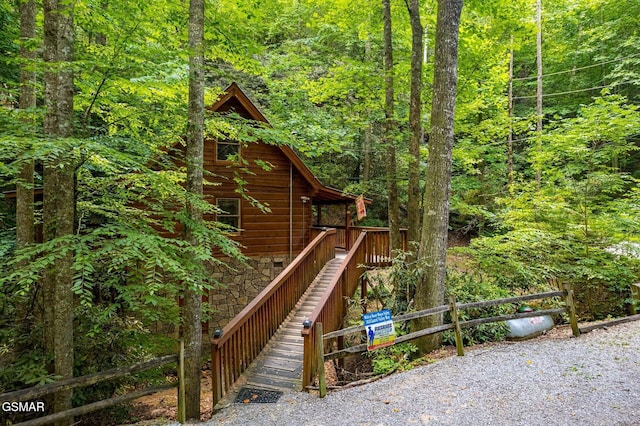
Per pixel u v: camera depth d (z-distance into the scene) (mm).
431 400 3842
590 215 8289
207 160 10094
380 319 4520
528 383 4062
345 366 6418
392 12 9797
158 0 4805
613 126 8828
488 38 9875
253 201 5941
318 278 9031
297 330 6324
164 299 4555
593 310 7742
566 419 3316
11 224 8656
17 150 3234
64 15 3549
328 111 14539
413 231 8336
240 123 5543
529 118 12711
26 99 5328
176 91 5305
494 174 16078
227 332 4496
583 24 15703
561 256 7883
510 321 5938
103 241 3838
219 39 5469
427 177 5852
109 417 4691
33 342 4418
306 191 11742
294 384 4637
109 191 5164
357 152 17375
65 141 3113
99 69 3973
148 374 5117
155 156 5332
